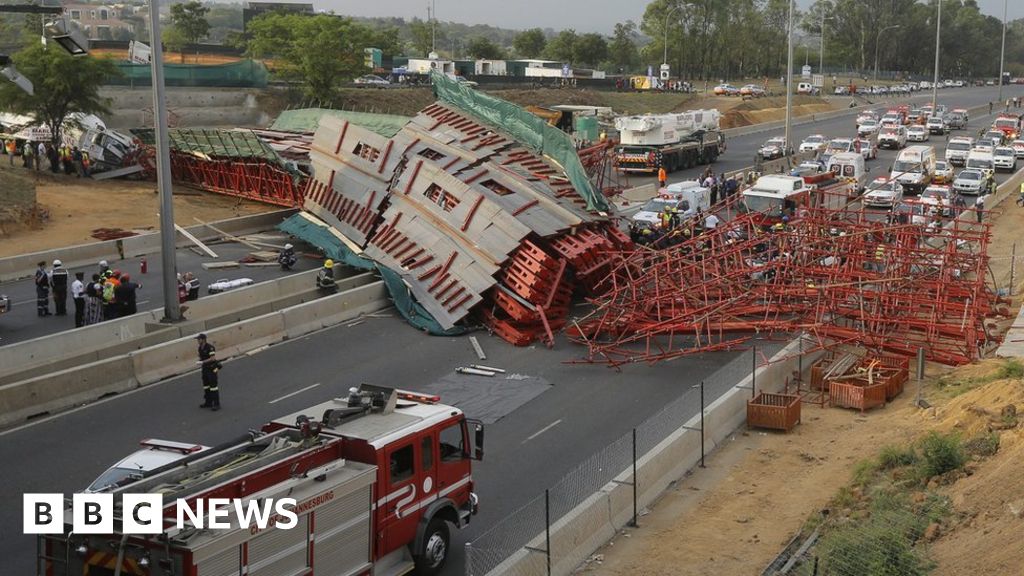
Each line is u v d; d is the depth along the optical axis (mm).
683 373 26891
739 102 119688
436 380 26156
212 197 50594
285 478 12484
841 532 15680
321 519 12672
